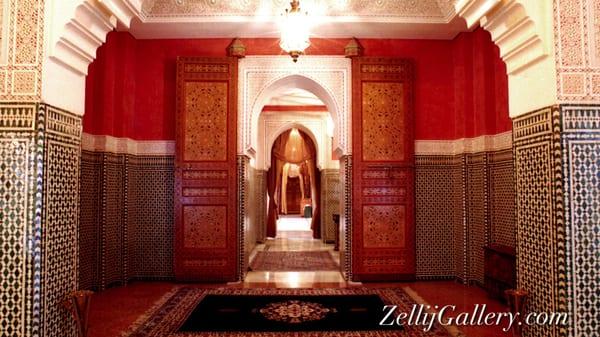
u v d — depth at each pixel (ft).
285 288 17.40
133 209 19.01
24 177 6.84
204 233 18.60
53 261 7.20
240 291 16.83
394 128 18.97
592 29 7.26
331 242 33.35
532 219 7.78
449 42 19.65
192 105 18.78
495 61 17.58
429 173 19.38
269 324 12.64
